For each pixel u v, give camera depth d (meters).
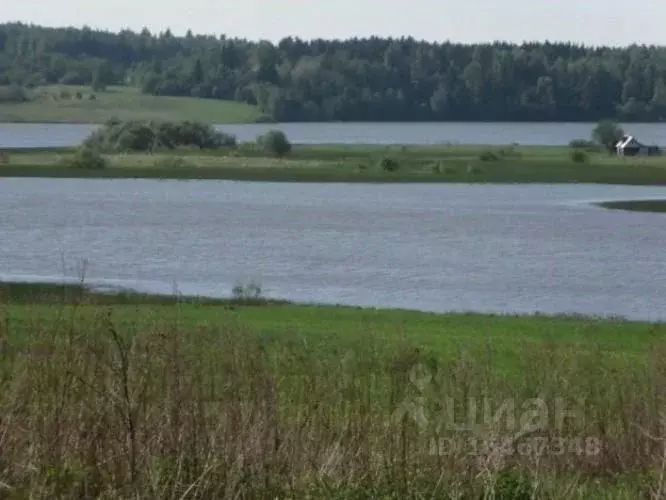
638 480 20.36
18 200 164.88
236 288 79.06
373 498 18.80
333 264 103.25
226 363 19.94
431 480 19.31
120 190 186.62
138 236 122.62
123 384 18.47
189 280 90.56
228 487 18.53
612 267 104.31
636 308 80.56
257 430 19.08
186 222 138.25
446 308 78.12
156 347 19.69
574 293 88.12
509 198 179.50
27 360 19.25
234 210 155.00
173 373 19.25
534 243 122.31
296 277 94.25
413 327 54.72
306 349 26.39
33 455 18.36
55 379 18.91
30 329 20.72
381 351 28.14
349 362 22.67
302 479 18.89
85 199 168.38
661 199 176.62
